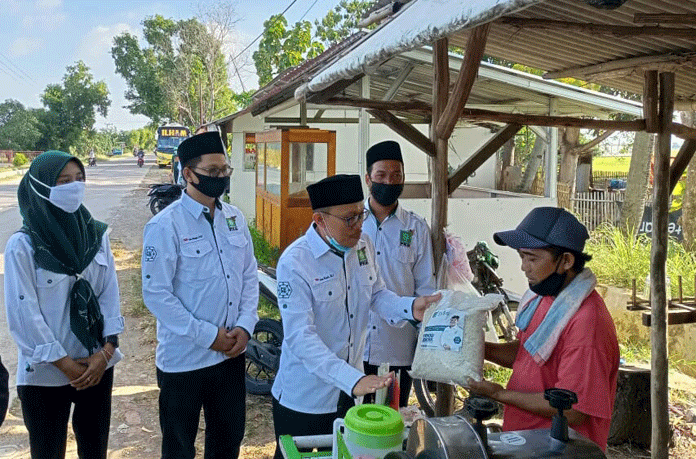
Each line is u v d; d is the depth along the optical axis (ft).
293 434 9.15
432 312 8.12
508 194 31.12
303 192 26.53
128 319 25.35
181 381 10.39
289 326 8.71
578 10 9.89
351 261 9.23
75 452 14.32
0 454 14.10
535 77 24.39
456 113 10.25
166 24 156.97
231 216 11.12
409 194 37.27
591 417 6.91
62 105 219.20
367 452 6.43
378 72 25.34
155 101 162.61
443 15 7.52
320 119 29.27
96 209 61.36
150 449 14.66
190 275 10.40
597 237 33.50
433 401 15.19
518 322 7.92
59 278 9.65
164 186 51.83
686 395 17.25
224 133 50.62
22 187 9.67
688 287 22.48
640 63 11.57
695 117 28.53
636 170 36.11
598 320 7.04
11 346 22.12
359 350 9.59
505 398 7.29
